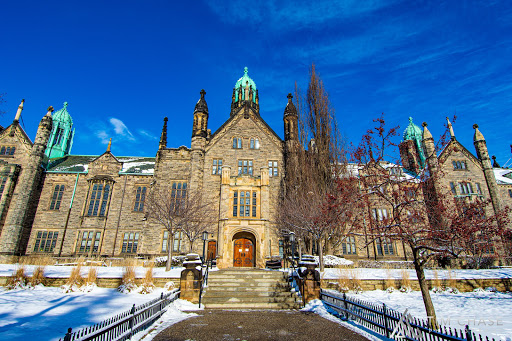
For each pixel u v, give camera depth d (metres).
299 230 26.77
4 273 18.92
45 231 34.59
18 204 33.53
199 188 33.59
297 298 17.22
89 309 12.61
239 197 30.97
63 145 48.91
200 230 27.81
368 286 19.81
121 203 36.06
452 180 38.25
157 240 32.12
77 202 36.00
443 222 11.91
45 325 9.84
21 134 37.72
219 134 36.97
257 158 36.28
